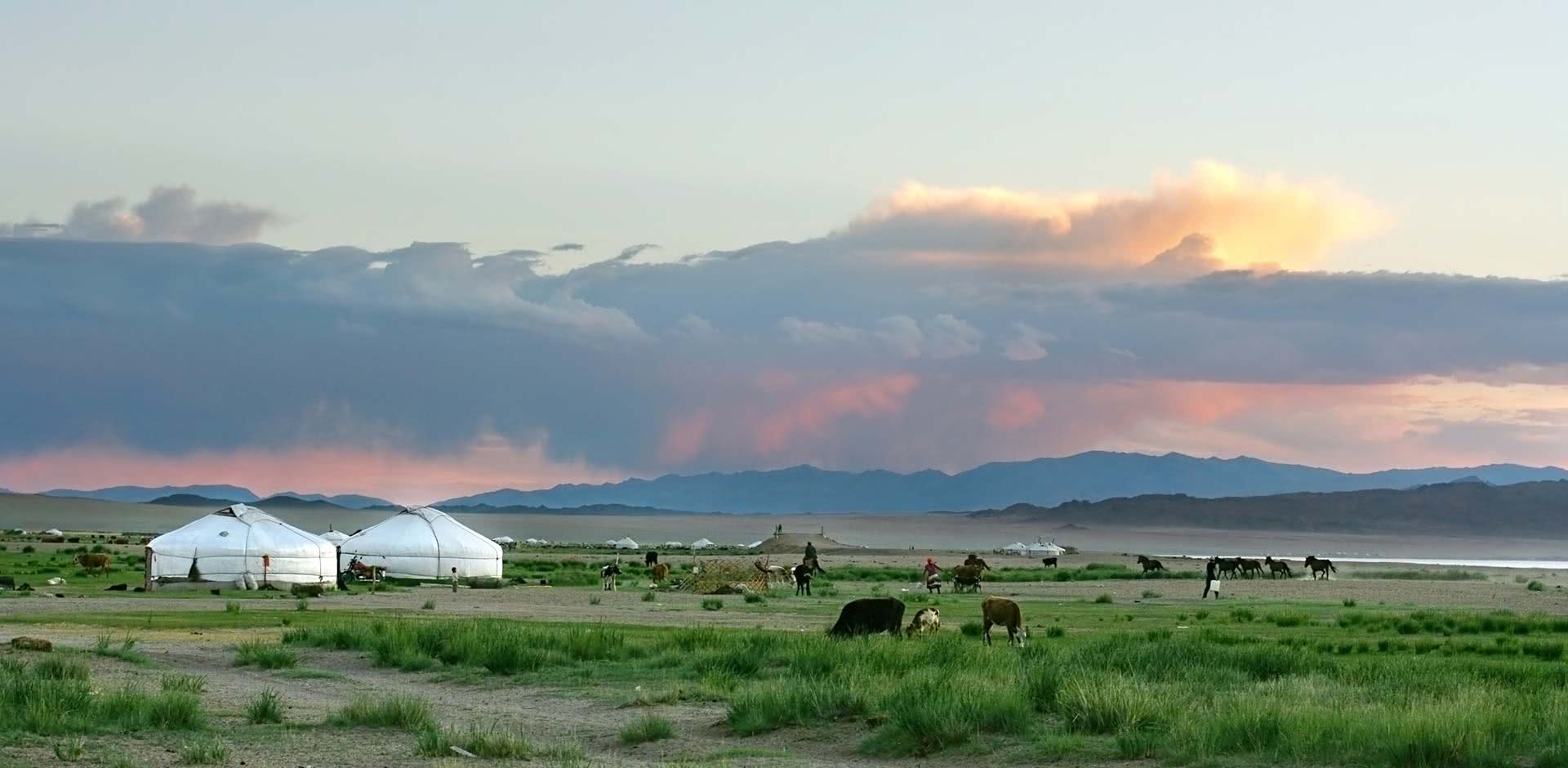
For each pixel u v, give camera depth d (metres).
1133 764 19.88
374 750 20.97
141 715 23.02
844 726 23.30
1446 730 19.09
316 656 36.31
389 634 36.16
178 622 48.00
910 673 27.31
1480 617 53.91
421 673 33.06
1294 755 19.44
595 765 19.98
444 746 20.69
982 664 29.30
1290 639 44.03
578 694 28.91
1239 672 29.75
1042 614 58.72
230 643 40.22
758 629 43.62
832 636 38.62
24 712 22.44
